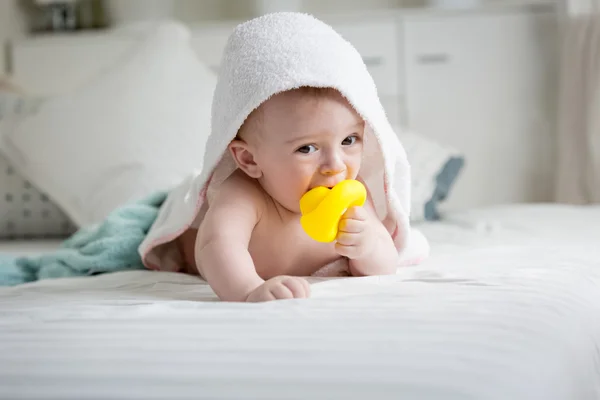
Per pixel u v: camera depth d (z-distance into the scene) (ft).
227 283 3.31
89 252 4.73
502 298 2.98
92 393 1.95
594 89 8.60
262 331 2.50
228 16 11.03
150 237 4.43
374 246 3.71
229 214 3.61
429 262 4.45
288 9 9.97
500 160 9.27
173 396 1.90
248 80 3.57
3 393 2.00
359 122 3.63
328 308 2.85
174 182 6.73
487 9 9.19
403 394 1.86
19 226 7.35
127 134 7.02
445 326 2.50
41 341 2.50
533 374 2.16
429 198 7.16
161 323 2.68
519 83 9.18
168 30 7.77
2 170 7.38
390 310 2.77
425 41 9.33
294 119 3.49
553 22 9.05
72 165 6.99
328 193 3.43
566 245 5.10
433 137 9.39
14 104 7.66
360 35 9.45
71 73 9.86
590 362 2.85
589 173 8.69
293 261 3.94
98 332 2.59
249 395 1.88
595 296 3.56
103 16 10.85
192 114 7.19
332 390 1.90
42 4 10.36
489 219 6.81
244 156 3.75
